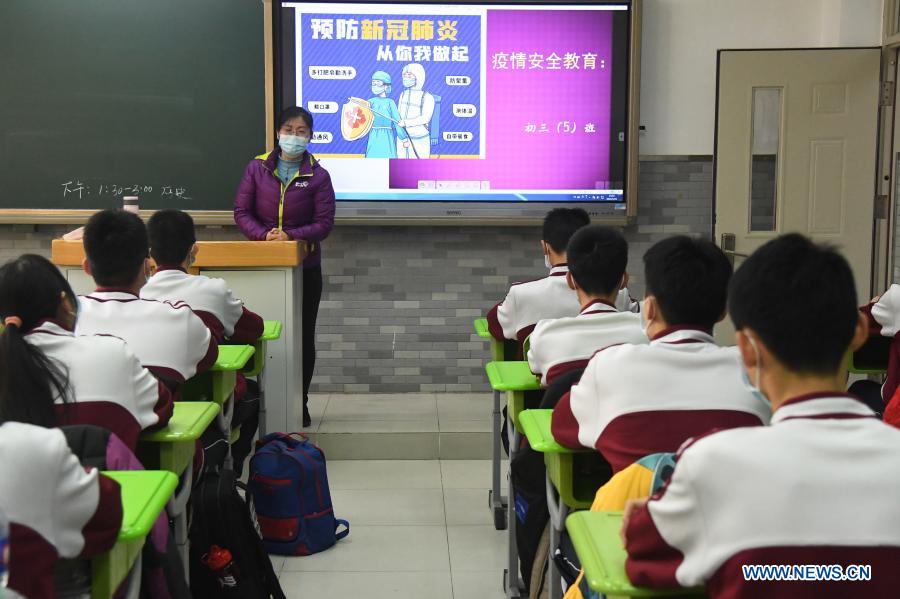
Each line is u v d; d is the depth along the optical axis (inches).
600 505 59.7
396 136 189.5
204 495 97.0
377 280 196.5
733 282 45.4
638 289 196.9
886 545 40.4
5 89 186.9
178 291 115.0
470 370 199.2
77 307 77.3
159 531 69.4
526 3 187.5
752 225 192.9
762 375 44.6
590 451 75.2
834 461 41.4
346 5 186.5
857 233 191.6
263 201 165.6
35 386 62.5
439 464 166.2
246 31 187.8
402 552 126.5
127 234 95.6
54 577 56.7
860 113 189.2
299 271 156.9
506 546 128.8
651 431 65.4
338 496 148.6
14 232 193.0
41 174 188.7
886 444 41.8
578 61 188.5
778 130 190.2
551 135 189.9
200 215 189.8
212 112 189.2
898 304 115.4
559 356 90.8
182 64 188.1
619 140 190.2
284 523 124.3
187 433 81.5
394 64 188.1
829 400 42.7
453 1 187.2
